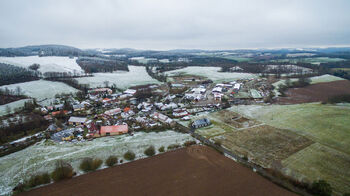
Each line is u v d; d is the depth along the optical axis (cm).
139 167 5241
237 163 5409
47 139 7300
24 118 8775
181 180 4641
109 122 8919
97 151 6162
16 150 6444
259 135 7250
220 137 7188
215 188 4341
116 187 4406
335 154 5784
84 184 4544
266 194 4156
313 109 9656
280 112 9612
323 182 4212
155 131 7931
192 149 6244
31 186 4500
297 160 5522
